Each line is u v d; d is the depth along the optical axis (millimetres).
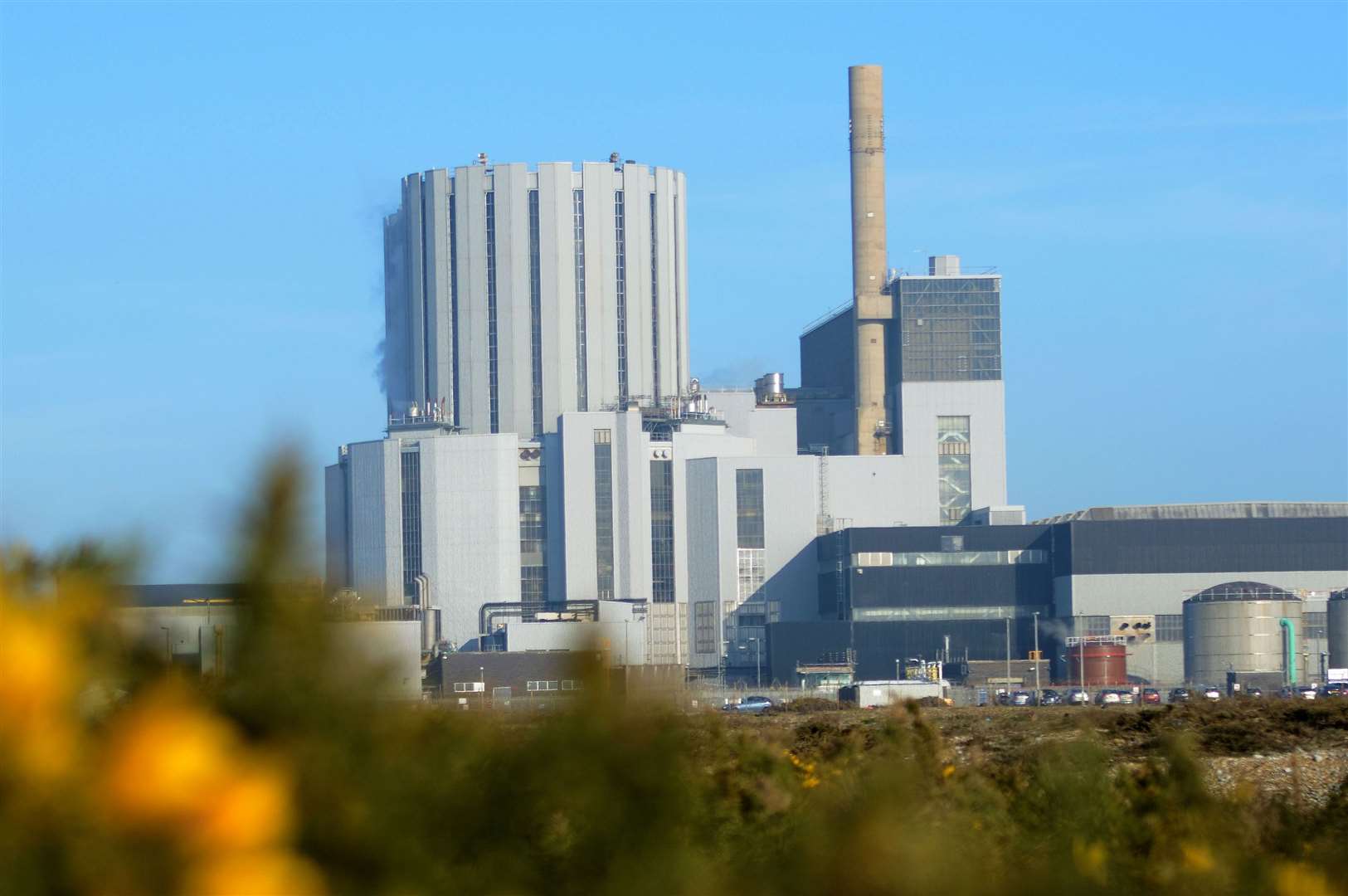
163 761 13750
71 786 13484
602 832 17250
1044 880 23266
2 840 13234
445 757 16047
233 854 14023
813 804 21375
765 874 19297
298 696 14555
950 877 20516
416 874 15297
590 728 17375
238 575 14500
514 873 16359
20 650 13516
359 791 14906
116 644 13953
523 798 16734
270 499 14508
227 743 14195
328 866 14703
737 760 23469
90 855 13477
